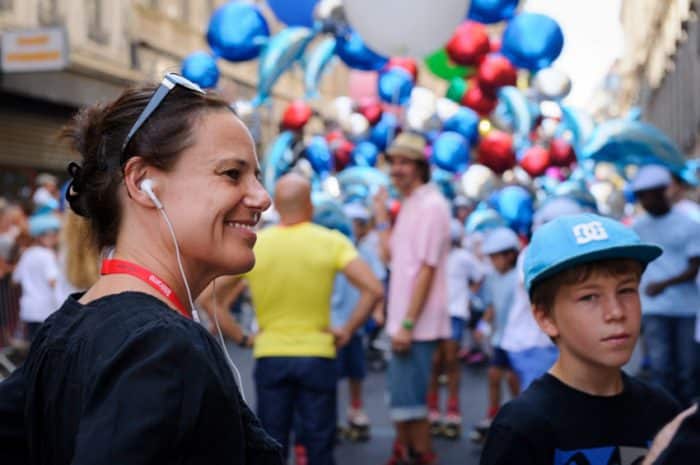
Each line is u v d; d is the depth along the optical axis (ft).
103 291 4.26
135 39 62.64
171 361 3.67
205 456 3.73
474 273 26.22
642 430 6.48
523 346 14.65
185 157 4.25
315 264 13.61
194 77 19.76
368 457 19.44
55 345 4.03
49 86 50.52
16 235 30.73
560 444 6.31
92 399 3.64
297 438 16.62
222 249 4.28
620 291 6.46
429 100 22.04
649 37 117.29
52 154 54.24
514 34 19.60
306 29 20.93
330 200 21.01
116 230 4.45
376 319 26.04
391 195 27.25
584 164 21.07
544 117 23.06
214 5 77.56
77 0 54.80
